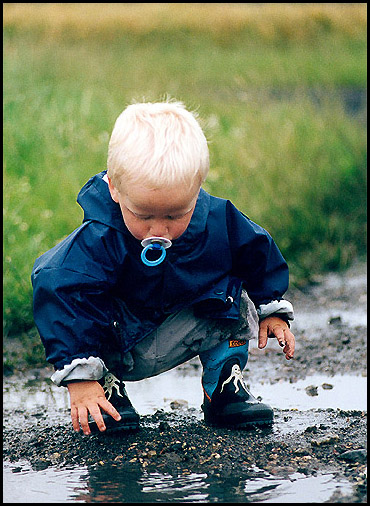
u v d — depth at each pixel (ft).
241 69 55.11
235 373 10.39
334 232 21.85
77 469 9.04
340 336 15.08
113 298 9.84
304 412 11.05
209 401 10.49
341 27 70.85
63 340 9.27
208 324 10.19
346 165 26.43
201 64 57.21
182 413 11.17
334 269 20.21
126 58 57.62
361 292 18.26
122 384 10.16
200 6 77.82
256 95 42.16
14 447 9.90
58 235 19.24
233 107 36.11
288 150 27.27
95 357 9.27
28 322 15.51
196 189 8.96
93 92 36.58
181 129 9.02
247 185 23.59
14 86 34.19
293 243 21.02
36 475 8.90
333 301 17.70
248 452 9.36
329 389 12.23
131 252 9.45
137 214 8.86
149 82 44.16
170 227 8.97
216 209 10.02
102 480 8.67
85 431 9.08
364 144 28.68
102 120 30.66
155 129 8.91
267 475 8.66
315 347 14.51
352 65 57.31
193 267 9.79
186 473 8.79
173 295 9.75
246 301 10.25
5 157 24.64
